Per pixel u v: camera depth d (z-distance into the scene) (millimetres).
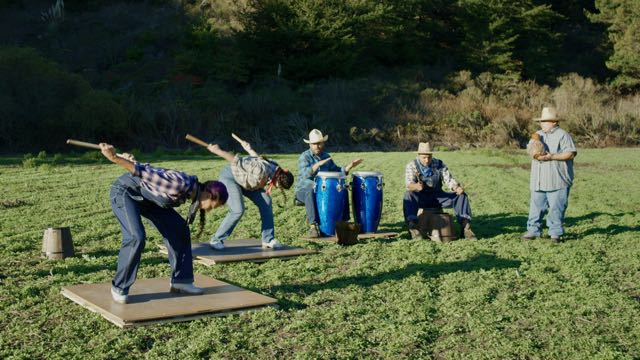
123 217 5840
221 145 35844
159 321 5566
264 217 8617
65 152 31984
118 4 57656
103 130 33344
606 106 41125
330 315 5910
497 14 48719
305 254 8438
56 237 7953
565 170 9438
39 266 7539
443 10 52000
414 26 49031
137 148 34188
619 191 15891
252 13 45562
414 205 9938
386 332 5520
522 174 19484
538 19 49312
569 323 5859
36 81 32000
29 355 4867
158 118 35562
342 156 25578
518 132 39031
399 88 43562
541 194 9625
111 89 43219
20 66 31875
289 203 13281
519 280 7230
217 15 53969
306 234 10039
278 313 5914
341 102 39906
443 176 10078
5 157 24453
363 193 10047
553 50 51250
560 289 6891
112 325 5504
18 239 8891
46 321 5613
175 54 47406
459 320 5891
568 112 39906
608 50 52344
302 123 38125
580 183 17359
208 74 43656
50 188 14086
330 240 9430
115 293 5902
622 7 50219
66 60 48938
